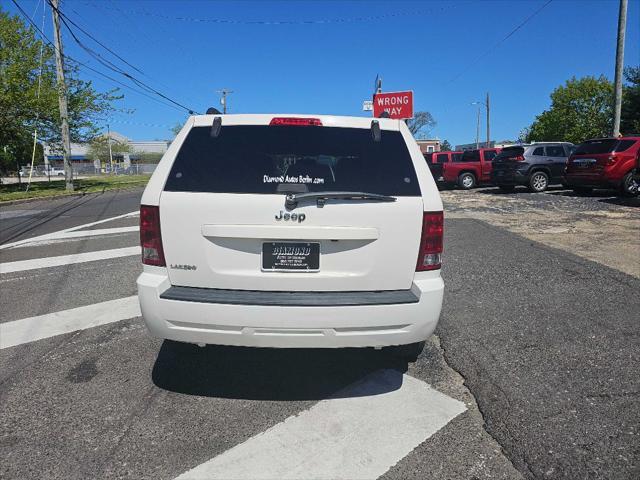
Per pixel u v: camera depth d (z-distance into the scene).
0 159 25.95
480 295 5.44
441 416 3.11
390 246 3.08
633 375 3.57
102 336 4.46
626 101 34.72
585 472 2.56
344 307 2.94
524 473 2.56
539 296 5.38
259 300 2.95
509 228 9.63
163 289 3.06
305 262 3.06
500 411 3.12
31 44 22.55
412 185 3.14
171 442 2.85
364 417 3.10
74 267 7.07
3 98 20.84
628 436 2.85
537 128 55.25
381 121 3.36
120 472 2.59
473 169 21.00
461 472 2.57
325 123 3.27
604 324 4.54
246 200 3.00
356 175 3.12
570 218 10.83
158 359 3.97
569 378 3.54
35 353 4.09
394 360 3.93
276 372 3.74
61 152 24.92
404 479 2.53
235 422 3.05
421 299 3.04
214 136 3.21
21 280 6.40
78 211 14.30
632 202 13.18
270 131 3.22
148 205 3.10
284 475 2.56
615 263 6.69
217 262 3.06
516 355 3.93
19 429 2.98
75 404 3.27
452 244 8.12
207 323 2.98
